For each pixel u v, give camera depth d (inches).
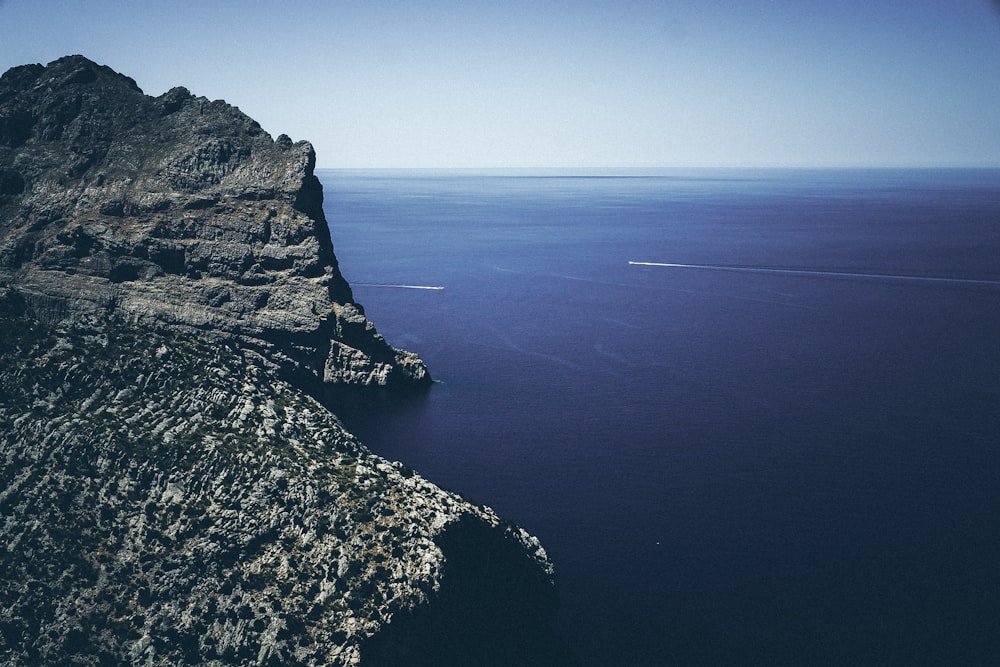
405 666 3801.7
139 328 5349.4
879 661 4343.0
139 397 4726.9
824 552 5290.4
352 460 4542.3
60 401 4628.4
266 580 3895.2
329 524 4072.3
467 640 4111.7
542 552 4827.8
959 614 4694.9
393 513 4180.6
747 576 5032.0
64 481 4205.2
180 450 4372.5
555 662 4291.3
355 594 3804.1
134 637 3730.3
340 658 3624.5
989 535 5506.9
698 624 4621.1
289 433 4650.6
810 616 4675.2
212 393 4753.9
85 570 3909.9
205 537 4035.4
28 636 3722.9
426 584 3885.3
